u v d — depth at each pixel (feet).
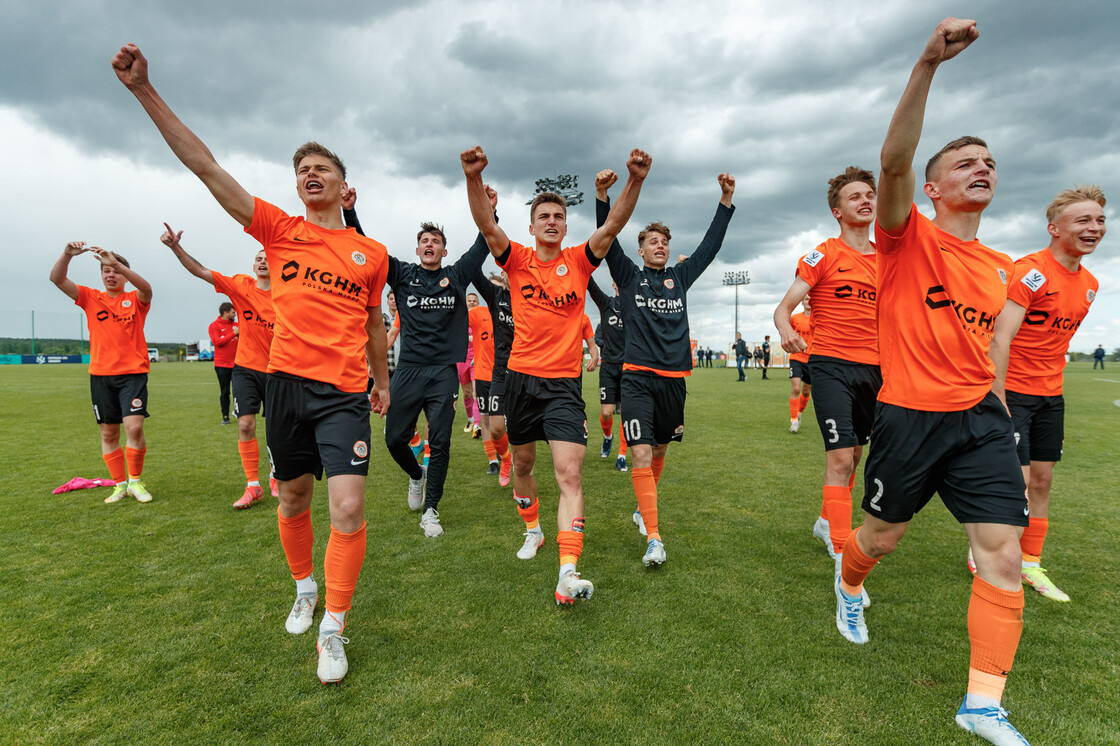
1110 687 7.18
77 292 15.74
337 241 8.66
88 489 17.38
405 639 8.32
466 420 35.70
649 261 13.38
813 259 11.87
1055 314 10.52
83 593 9.82
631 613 9.13
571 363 11.22
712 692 7.01
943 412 7.29
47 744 6.04
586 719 6.48
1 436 26.81
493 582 10.39
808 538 12.82
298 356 8.08
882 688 7.14
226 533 13.19
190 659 7.76
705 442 25.68
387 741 6.10
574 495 10.11
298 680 7.28
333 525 7.71
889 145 6.64
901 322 7.70
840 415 11.26
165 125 7.38
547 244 11.53
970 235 7.78
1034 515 10.61
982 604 6.67
